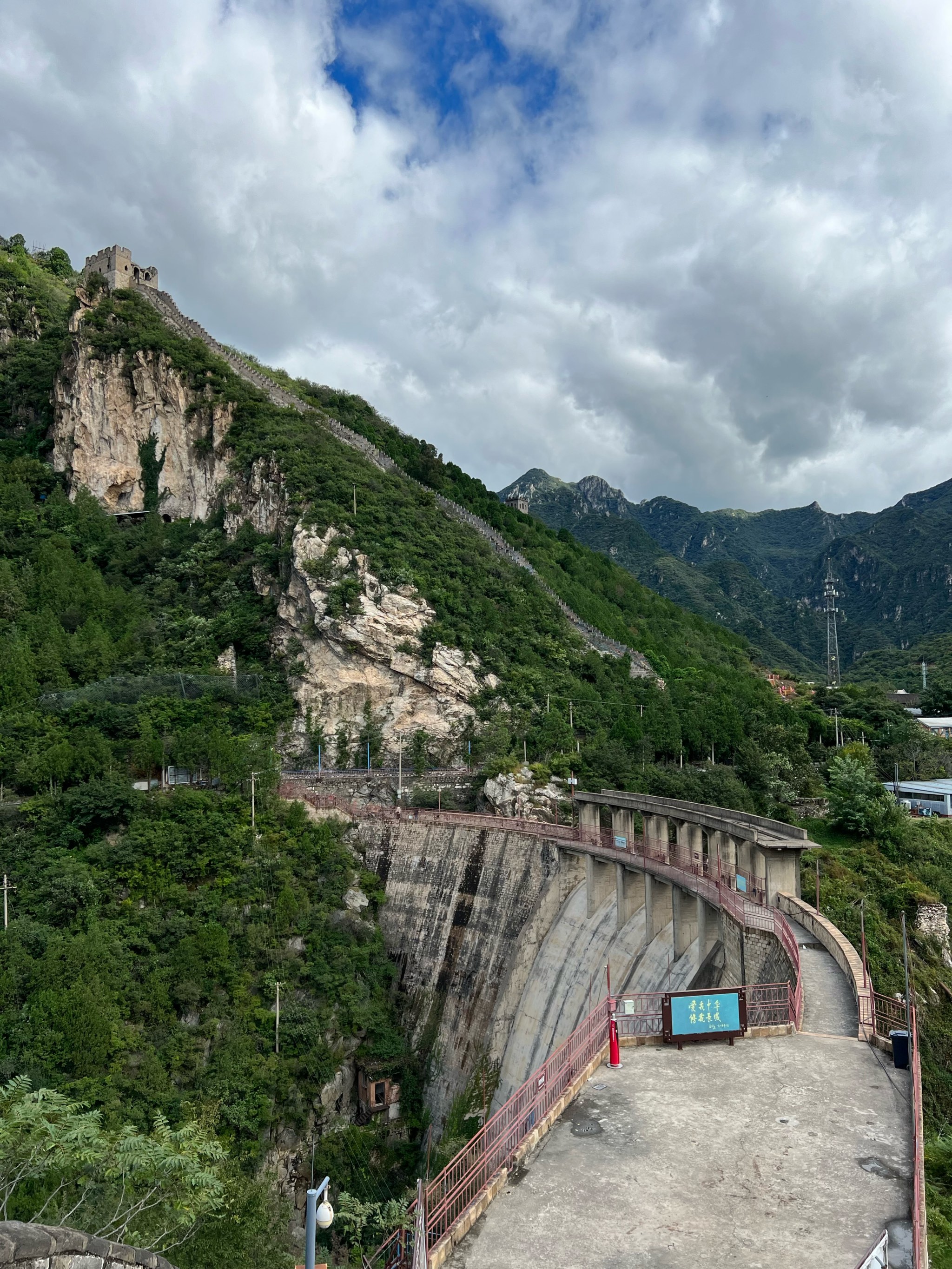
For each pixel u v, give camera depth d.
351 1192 63.69
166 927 72.31
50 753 85.25
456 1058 71.25
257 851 81.81
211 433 143.12
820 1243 16.97
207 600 125.94
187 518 143.38
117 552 136.88
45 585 122.62
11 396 166.12
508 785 95.25
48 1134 32.81
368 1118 71.38
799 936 40.50
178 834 79.81
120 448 147.25
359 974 78.94
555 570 163.88
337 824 90.81
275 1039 68.62
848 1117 22.22
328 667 111.69
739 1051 26.53
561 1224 17.70
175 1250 35.19
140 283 168.12
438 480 169.38
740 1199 18.56
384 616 113.31
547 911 69.00
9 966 64.38
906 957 27.78
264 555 123.62
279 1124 64.81
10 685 98.81
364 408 190.88
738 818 52.88
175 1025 66.00
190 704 103.94
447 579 124.00
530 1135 20.92
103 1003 63.38
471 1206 17.91
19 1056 58.38
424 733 111.75
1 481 145.00
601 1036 26.48
